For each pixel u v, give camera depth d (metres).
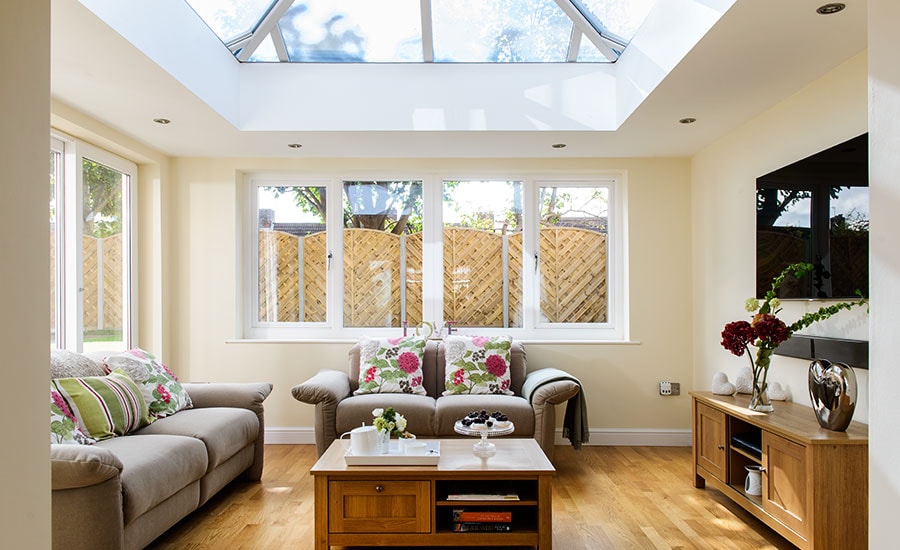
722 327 4.50
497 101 4.24
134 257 4.80
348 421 4.11
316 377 4.41
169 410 3.59
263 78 4.24
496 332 5.21
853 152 2.88
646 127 4.18
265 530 3.15
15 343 1.21
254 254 5.23
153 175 4.89
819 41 2.83
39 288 1.28
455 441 3.46
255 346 5.05
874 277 1.64
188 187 5.09
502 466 2.89
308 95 4.24
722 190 4.47
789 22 2.63
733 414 3.31
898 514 1.55
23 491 1.23
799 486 2.71
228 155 5.02
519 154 4.97
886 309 1.59
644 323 5.07
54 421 2.74
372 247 5.26
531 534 2.81
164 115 3.89
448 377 4.59
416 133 4.31
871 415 1.65
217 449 3.29
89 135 4.00
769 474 2.97
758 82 3.35
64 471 2.28
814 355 3.26
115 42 2.81
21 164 1.22
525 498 2.88
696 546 2.94
